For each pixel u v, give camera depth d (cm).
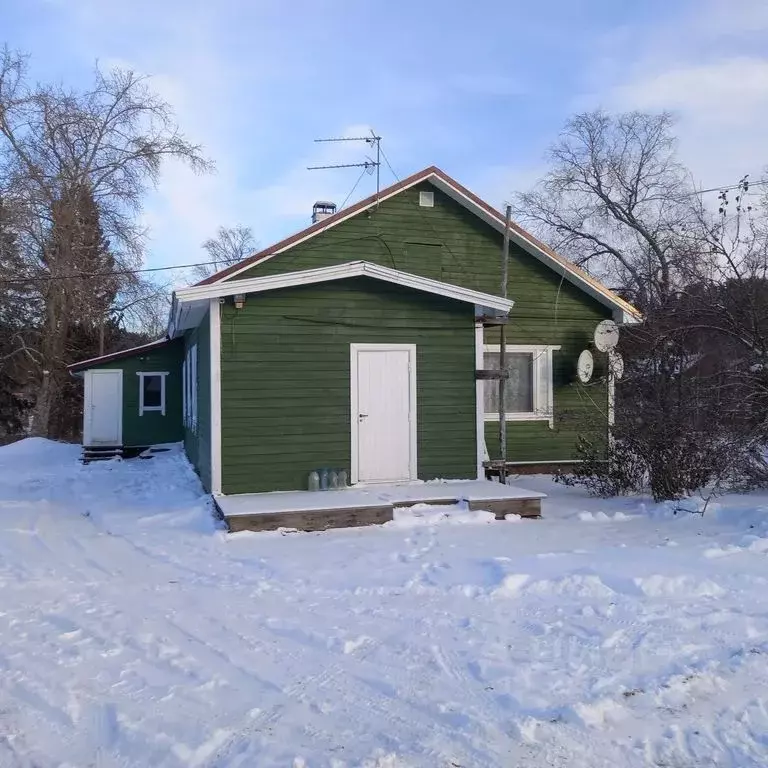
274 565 756
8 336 3238
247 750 376
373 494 1034
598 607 600
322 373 1084
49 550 868
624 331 1313
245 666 491
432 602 625
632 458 1164
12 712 428
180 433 2094
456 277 1522
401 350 1120
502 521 984
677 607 598
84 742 392
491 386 1527
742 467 1085
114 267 3169
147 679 472
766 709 421
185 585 702
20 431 3766
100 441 2055
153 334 4066
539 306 1563
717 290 1104
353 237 1469
